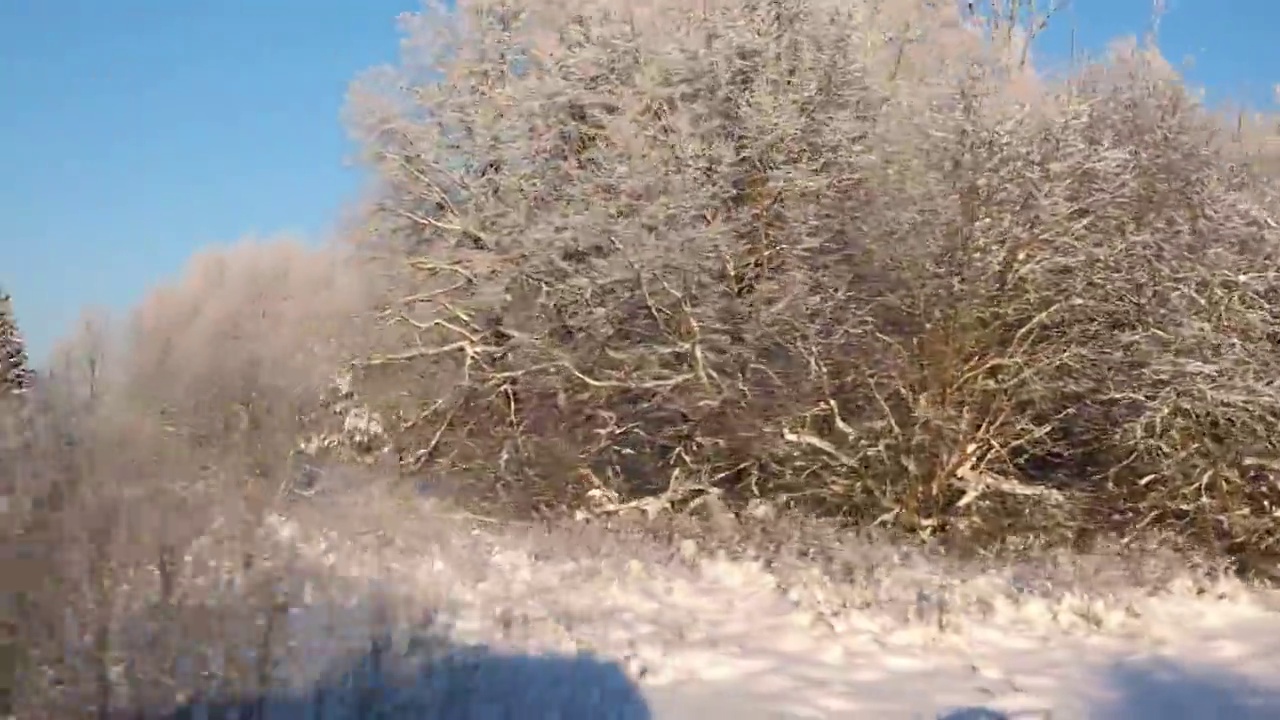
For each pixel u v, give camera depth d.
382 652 7.11
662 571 12.20
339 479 15.51
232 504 9.66
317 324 18.81
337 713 6.12
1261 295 14.37
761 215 15.77
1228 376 13.47
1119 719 7.29
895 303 14.04
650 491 17.86
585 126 17.58
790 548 13.38
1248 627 10.31
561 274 16.11
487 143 18.12
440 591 9.65
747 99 15.95
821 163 15.16
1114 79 15.86
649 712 7.02
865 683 7.99
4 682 5.81
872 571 11.96
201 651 6.53
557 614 9.46
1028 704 7.55
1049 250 13.76
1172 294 13.83
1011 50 17.27
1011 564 13.09
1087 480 15.56
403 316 18.44
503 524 16.20
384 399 18.31
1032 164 13.73
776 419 15.32
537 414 17.94
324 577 8.89
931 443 14.51
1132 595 11.12
